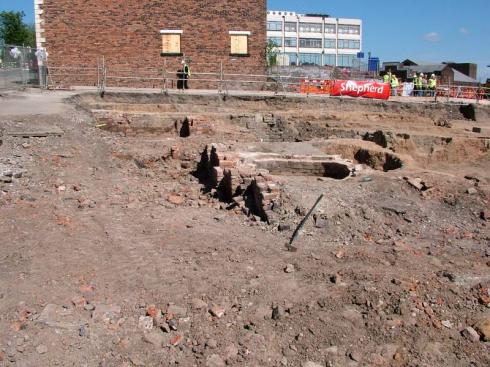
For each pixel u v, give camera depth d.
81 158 11.94
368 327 5.49
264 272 6.71
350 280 6.46
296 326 5.51
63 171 10.74
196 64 27.11
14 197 8.99
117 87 26.19
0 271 6.26
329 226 8.44
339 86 24.48
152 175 12.07
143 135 17.36
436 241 8.29
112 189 10.20
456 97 28.84
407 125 21.33
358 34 92.12
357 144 16.14
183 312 5.68
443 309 5.86
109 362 4.91
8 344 4.93
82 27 25.72
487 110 24.11
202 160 13.34
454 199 9.91
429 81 30.48
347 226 8.52
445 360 5.02
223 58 27.34
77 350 4.99
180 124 17.83
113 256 6.95
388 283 6.31
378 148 15.79
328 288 6.28
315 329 5.45
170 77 26.88
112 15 25.91
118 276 6.39
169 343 5.23
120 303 5.80
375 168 15.03
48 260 6.64
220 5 26.88
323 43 90.06
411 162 14.16
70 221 8.09
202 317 5.64
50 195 9.36
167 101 21.50
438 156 17.28
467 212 9.50
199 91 24.19
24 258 6.63
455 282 6.54
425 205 9.65
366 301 5.90
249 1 27.14
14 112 14.82
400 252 7.61
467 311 5.87
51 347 4.96
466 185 10.63
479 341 5.33
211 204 9.87
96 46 25.95
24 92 19.88
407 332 5.39
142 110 20.34
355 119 21.67
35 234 7.43
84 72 26.00
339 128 20.12
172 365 4.92
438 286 6.33
